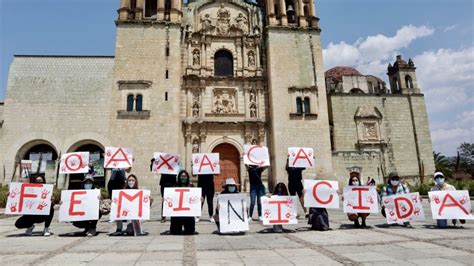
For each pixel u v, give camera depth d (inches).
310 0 1521.9
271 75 1375.5
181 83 1382.9
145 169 1216.2
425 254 273.7
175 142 1248.8
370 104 1567.4
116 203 405.1
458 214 435.2
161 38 1352.1
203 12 1504.7
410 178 1493.6
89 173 549.0
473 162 2518.5
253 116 1405.0
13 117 1215.6
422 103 1604.3
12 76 1255.5
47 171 1203.9
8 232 439.8
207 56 1440.7
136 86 1288.1
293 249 304.3
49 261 258.8
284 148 1302.9
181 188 417.4
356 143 1508.4
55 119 1229.1
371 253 280.8
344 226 469.1
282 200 430.0
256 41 1480.1
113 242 350.0
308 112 1362.0
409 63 1723.7
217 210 427.2
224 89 1417.3
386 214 463.5
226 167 1369.3
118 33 1336.1
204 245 328.5
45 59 1295.5
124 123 1249.4
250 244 333.4
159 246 323.6
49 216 409.1
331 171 1305.4
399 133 1549.0
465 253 276.2
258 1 1653.5
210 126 1371.8
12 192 404.5
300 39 1438.2
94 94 1267.2
